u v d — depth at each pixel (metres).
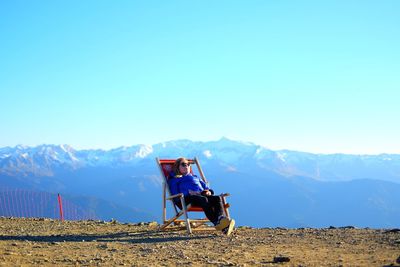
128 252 10.23
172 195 14.59
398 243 10.16
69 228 15.67
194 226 15.09
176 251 10.27
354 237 11.62
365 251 9.41
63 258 9.35
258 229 14.88
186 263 8.75
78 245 11.32
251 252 9.95
